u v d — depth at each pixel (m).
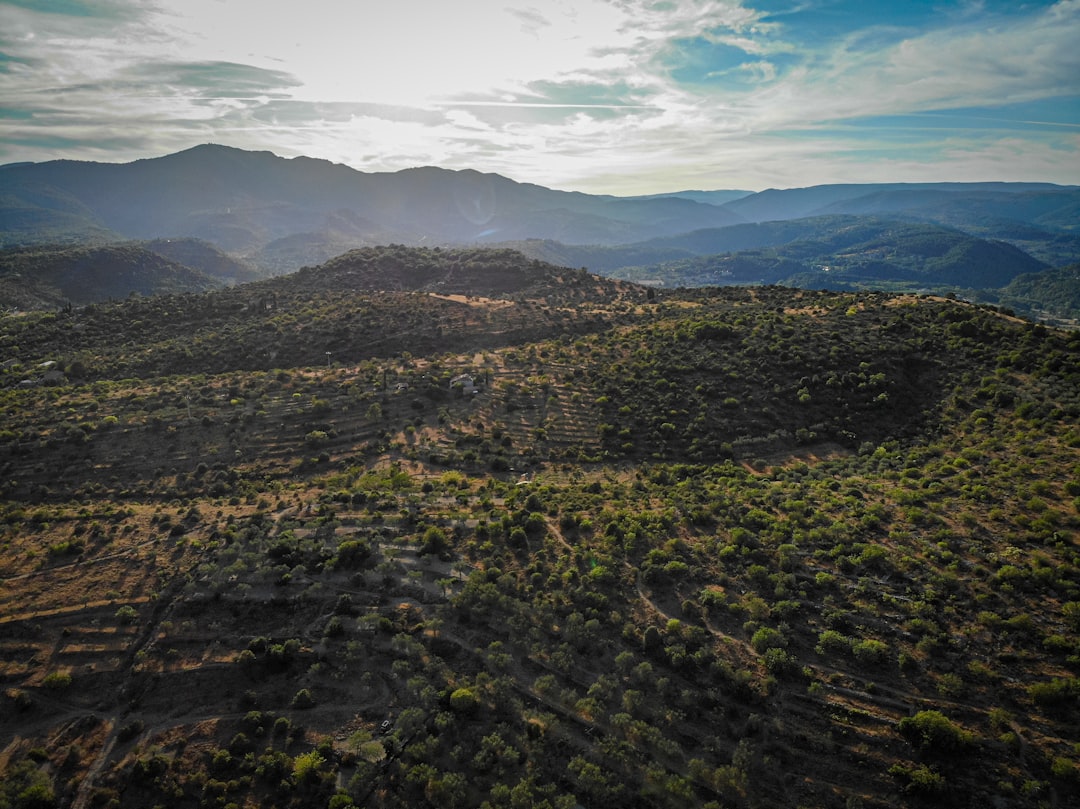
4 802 58.16
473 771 58.81
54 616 77.31
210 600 78.75
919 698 55.50
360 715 66.44
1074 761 48.28
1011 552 67.31
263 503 101.06
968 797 48.44
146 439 125.19
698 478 108.50
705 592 70.19
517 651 69.44
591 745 59.62
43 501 107.62
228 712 67.56
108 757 63.72
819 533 77.06
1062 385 112.25
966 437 107.31
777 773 53.19
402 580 80.06
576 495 99.00
